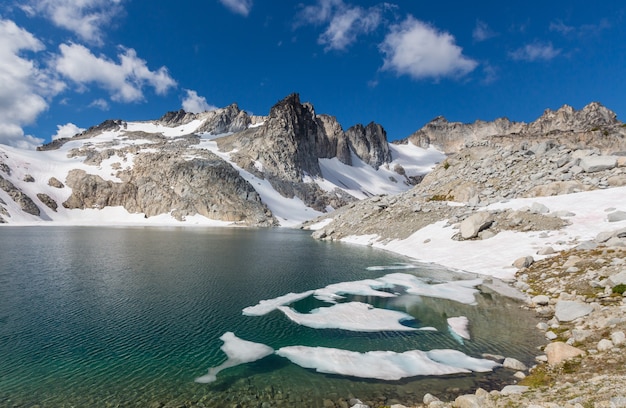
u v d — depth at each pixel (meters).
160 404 13.52
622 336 15.46
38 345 18.97
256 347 19.08
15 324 22.09
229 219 171.25
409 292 30.44
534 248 37.41
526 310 24.73
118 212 182.88
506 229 44.84
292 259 49.16
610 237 31.70
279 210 194.88
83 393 14.26
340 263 45.78
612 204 40.91
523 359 16.95
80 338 20.03
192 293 30.11
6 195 156.25
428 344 19.38
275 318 23.86
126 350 18.52
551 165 59.25
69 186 187.75
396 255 52.81
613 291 22.28
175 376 15.80
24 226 130.88
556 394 11.23
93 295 29.02
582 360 14.90
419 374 15.78
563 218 41.62
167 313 24.66
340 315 24.36
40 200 169.12
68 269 39.81
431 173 87.25
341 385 14.95
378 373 15.97
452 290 30.56
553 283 27.83
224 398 13.98
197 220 171.75
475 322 22.53
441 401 13.13
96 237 81.81
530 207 46.44
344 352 18.31
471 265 39.31
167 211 178.62
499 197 56.50
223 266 43.25
